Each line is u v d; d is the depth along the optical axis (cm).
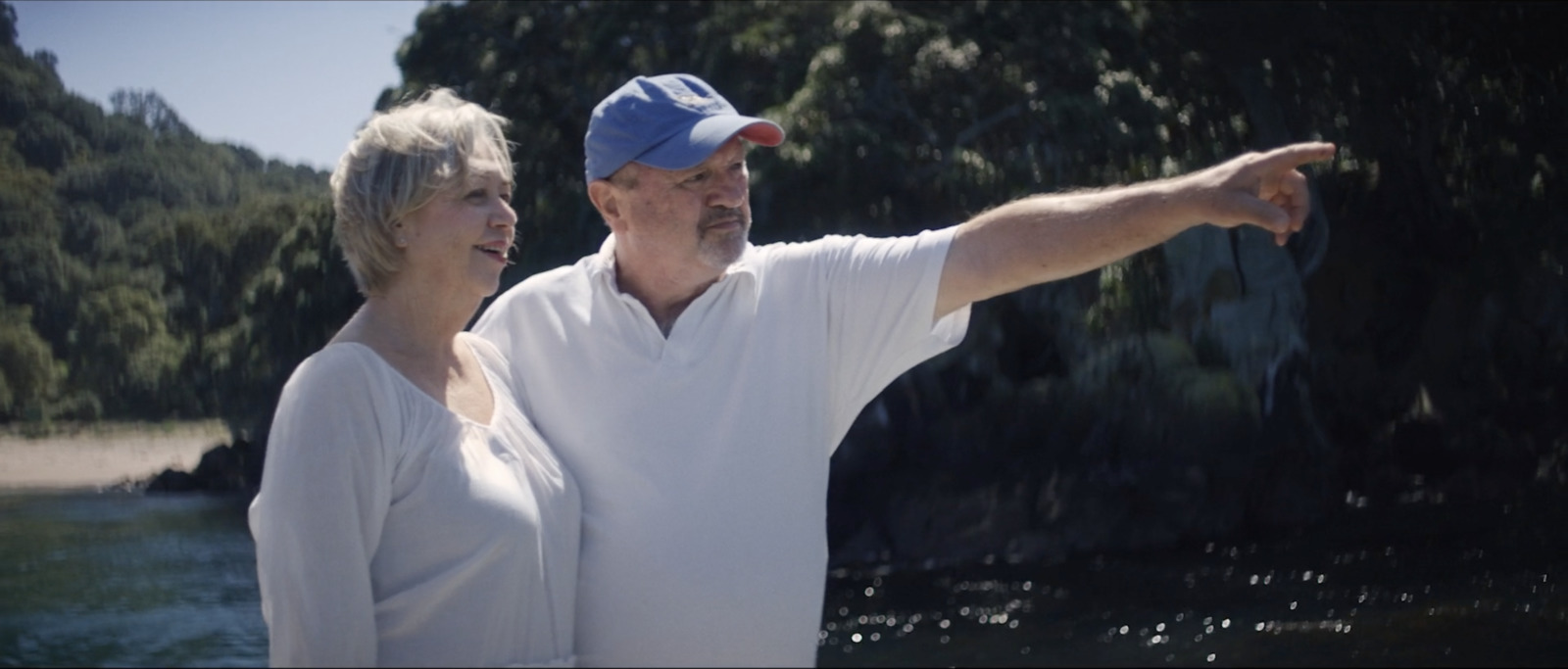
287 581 209
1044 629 1353
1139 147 1606
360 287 233
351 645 209
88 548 1346
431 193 222
